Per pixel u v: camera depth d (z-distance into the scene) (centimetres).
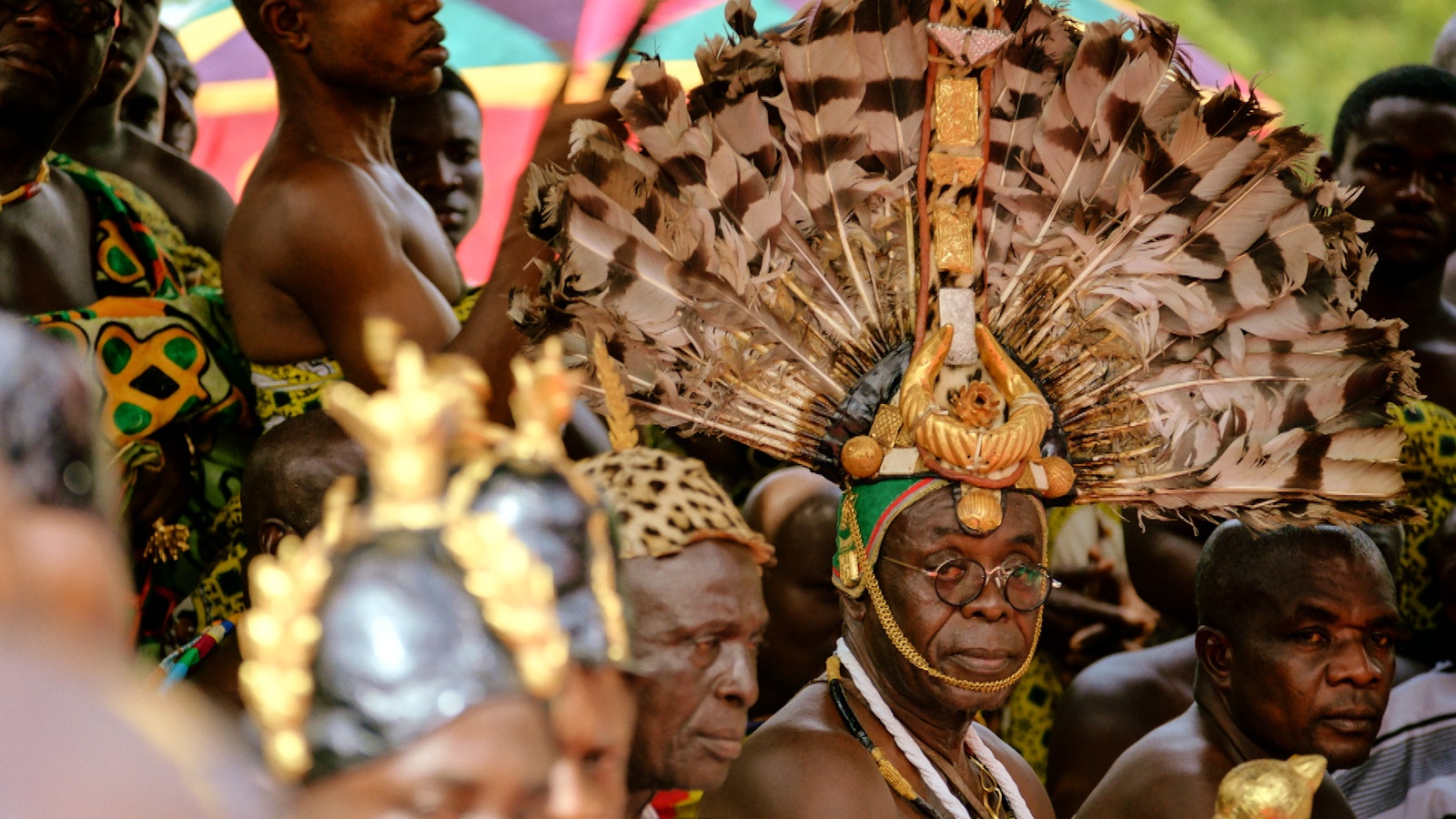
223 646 630
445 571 257
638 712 445
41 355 203
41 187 795
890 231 661
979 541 614
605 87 772
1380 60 2333
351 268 784
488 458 283
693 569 445
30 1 730
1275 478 680
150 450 737
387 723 249
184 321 780
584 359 626
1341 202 684
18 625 174
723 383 639
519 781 253
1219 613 747
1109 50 679
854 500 641
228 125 1291
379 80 827
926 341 634
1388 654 742
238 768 171
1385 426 687
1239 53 2280
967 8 661
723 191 641
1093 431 676
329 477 626
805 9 669
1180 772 715
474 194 1159
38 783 152
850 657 647
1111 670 905
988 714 1019
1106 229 680
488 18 1294
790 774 604
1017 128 683
